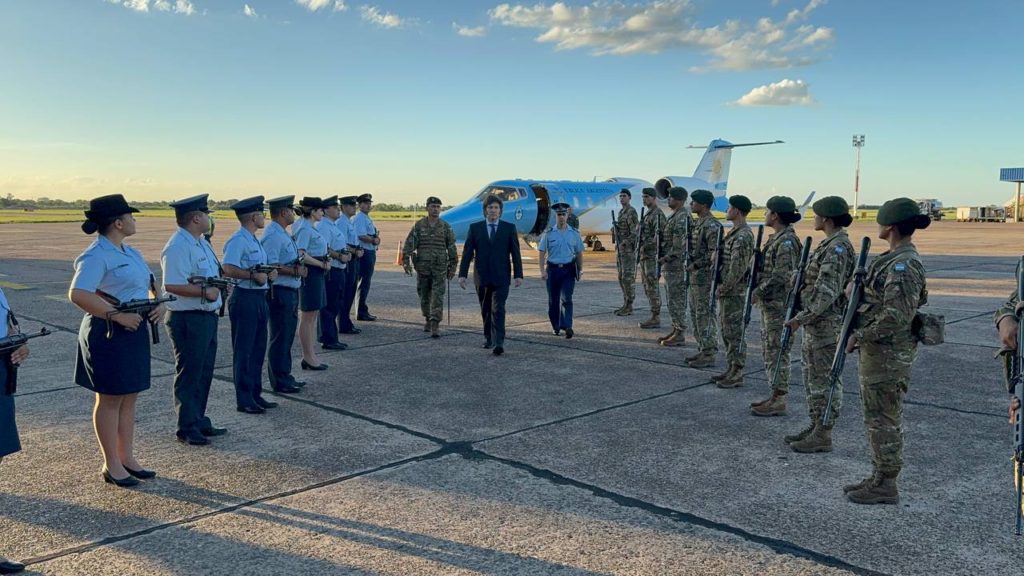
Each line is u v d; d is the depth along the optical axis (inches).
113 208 166.2
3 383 136.6
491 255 334.3
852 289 165.8
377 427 225.3
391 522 154.7
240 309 236.1
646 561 137.1
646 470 187.8
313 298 301.7
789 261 228.4
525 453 200.8
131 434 179.6
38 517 157.5
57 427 224.1
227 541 145.7
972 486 176.2
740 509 162.4
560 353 346.3
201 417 213.3
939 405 251.3
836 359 176.1
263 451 202.4
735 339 272.8
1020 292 122.9
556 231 382.6
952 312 474.0
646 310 495.2
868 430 165.0
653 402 257.1
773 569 134.0
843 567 134.9
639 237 418.6
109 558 138.4
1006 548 142.9
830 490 174.2
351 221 431.8
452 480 179.9
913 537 147.9
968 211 3309.5
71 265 828.6
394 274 730.8
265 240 261.1
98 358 166.1
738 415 240.7
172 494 170.7
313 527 152.3
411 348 356.8
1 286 613.9
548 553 140.3
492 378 293.3
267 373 302.2
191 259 200.4
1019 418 120.6
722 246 291.4
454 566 135.0
